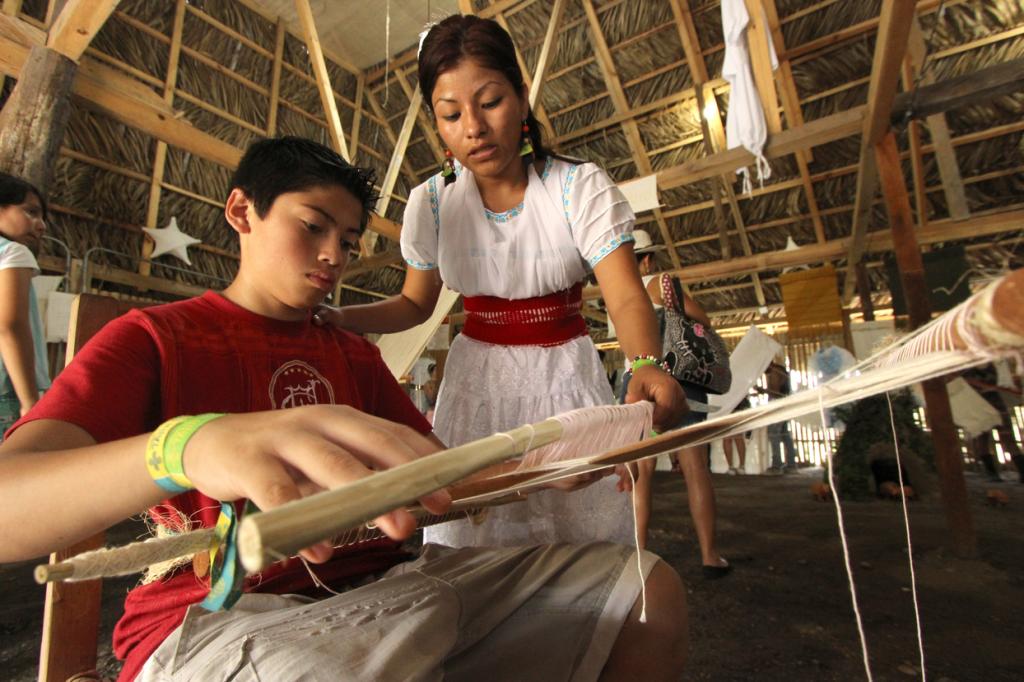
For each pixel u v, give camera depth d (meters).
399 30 6.34
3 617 1.91
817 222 6.98
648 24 5.93
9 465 0.43
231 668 0.48
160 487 0.39
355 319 1.11
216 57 5.57
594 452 0.50
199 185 5.65
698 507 2.31
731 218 7.34
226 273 6.25
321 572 0.72
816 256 6.45
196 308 0.76
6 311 1.49
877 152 3.19
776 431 6.15
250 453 0.35
